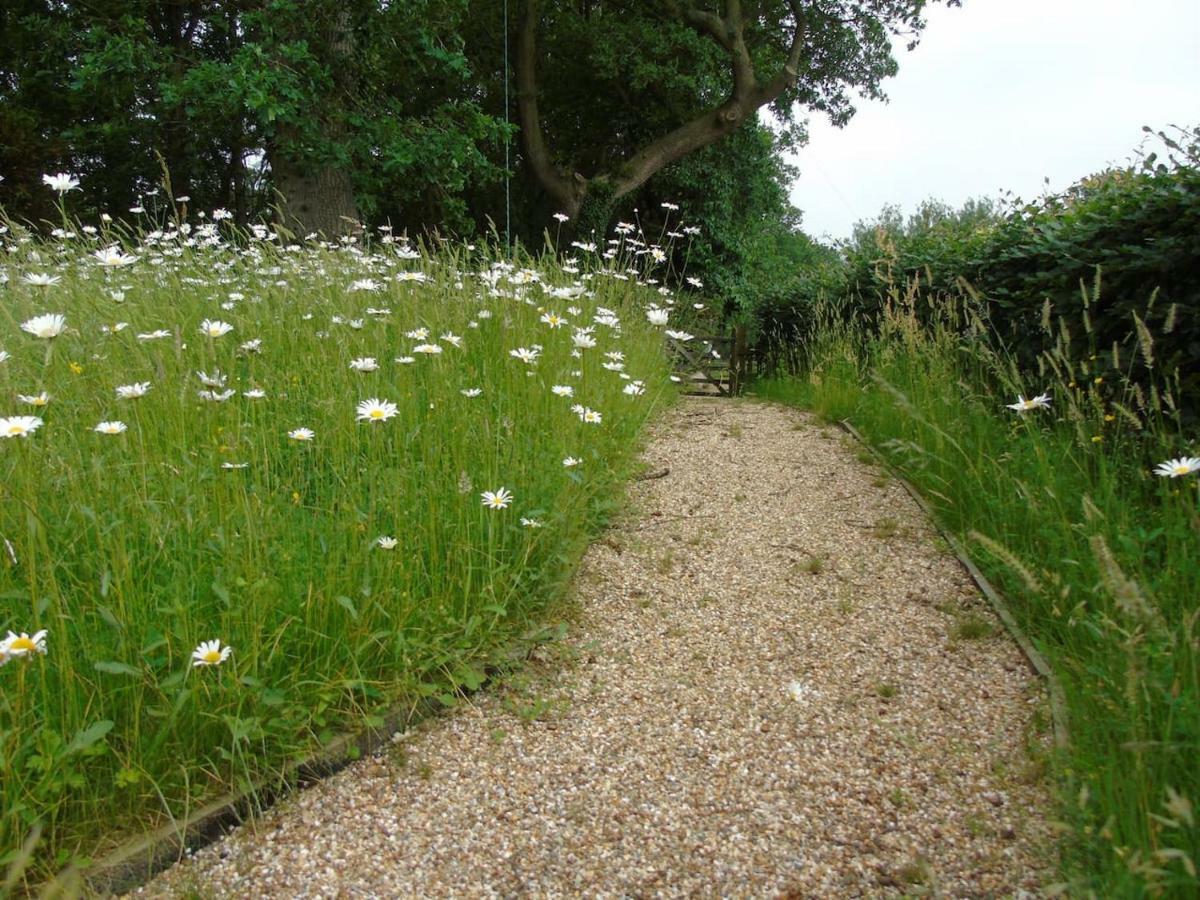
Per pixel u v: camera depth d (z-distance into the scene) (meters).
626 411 5.76
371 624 2.81
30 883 1.98
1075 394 4.40
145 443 3.19
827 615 3.63
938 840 2.27
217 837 2.25
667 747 2.73
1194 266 3.80
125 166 14.95
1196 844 1.79
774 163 24.11
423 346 4.07
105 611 2.27
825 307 9.48
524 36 16.75
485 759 2.65
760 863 2.22
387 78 13.05
